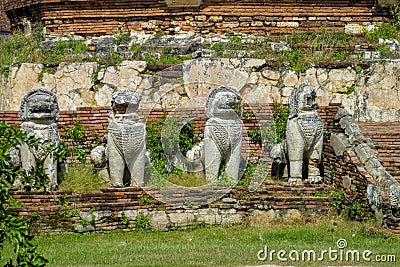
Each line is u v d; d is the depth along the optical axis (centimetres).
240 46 2503
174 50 2498
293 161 2066
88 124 2234
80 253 1669
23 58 2483
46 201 1894
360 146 1986
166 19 2648
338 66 2422
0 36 3803
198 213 1955
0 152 1106
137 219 1917
